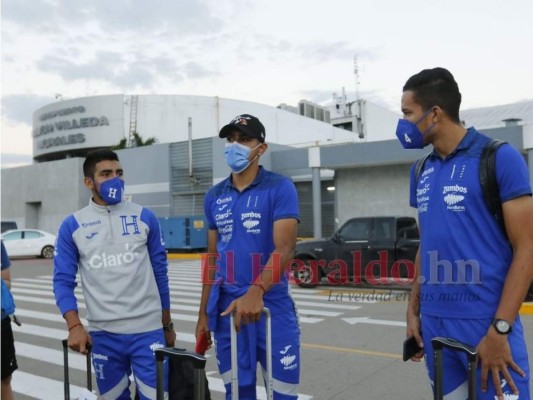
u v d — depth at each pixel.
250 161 2.88
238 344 2.82
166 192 25.78
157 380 2.33
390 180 21.33
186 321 8.56
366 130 51.66
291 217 2.79
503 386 2.06
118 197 3.00
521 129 17.05
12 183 33.62
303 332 7.49
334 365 5.77
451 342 2.07
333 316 8.71
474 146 2.22
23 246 22.78
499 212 2.15
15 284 14.27
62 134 42.62
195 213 24.75
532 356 5.94
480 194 2.16
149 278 3.07
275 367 2.83
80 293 11.54
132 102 41.34
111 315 2.93
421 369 5.54
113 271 2.96
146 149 26.56
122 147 34.53
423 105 2.29
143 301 3.00
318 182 21.61
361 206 21.89
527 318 8.16
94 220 3.03
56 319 8.96
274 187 2.84
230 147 2.85
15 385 5.26
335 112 54.72
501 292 2.14
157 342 3.01
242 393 2.82
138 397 3.02
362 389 4.95
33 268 18.86
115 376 3.03
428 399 4.64
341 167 21.69
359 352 6.31
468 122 31.89
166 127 41.81
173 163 25.62
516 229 2.08
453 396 2.26
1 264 3.51
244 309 2.58
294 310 2.95
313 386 5.07
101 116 40.97
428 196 2.35
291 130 45.94
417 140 2.34
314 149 21.50
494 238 2.16
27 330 8.01
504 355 2.03
